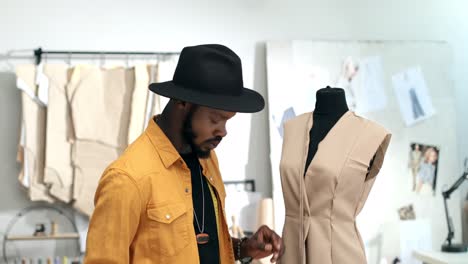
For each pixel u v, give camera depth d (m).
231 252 1.57
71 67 3.03
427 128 3.37
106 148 3.01
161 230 1.36
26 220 3.06
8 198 3.05
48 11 3.11
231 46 3.28
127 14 3.18
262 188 3.25
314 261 1.69
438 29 3.48
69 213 3.09
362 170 1.70
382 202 3.29
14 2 3.09
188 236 1.40
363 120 1.76
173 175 1.43
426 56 3.39
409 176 3.32
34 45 3.10
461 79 3.50
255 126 3.27
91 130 2.98
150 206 1.37
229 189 3.21
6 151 3.06
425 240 3.26
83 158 2.98
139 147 1.42
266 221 3.07
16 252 3.04
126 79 3.06
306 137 1.79
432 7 3.49
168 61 3.19
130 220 1.33
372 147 1.71
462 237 3.38
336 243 1.68
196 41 3.24
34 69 2.98
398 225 3.24
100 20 3.15
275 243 1.70
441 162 3.37
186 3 3.24
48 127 2.95
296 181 1.75
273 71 3.23
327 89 1.86
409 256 3.22
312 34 3.36
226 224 1.57
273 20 3.32
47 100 2.97
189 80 1.36
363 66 3.32
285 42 3.26
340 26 3.39
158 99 3.03
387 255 3.23
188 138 1.41
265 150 3.26
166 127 1.45
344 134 1.74
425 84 3.38
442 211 3.33
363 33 3.41
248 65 3.28
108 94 3.04
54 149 2.96
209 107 1.30
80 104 2.98
